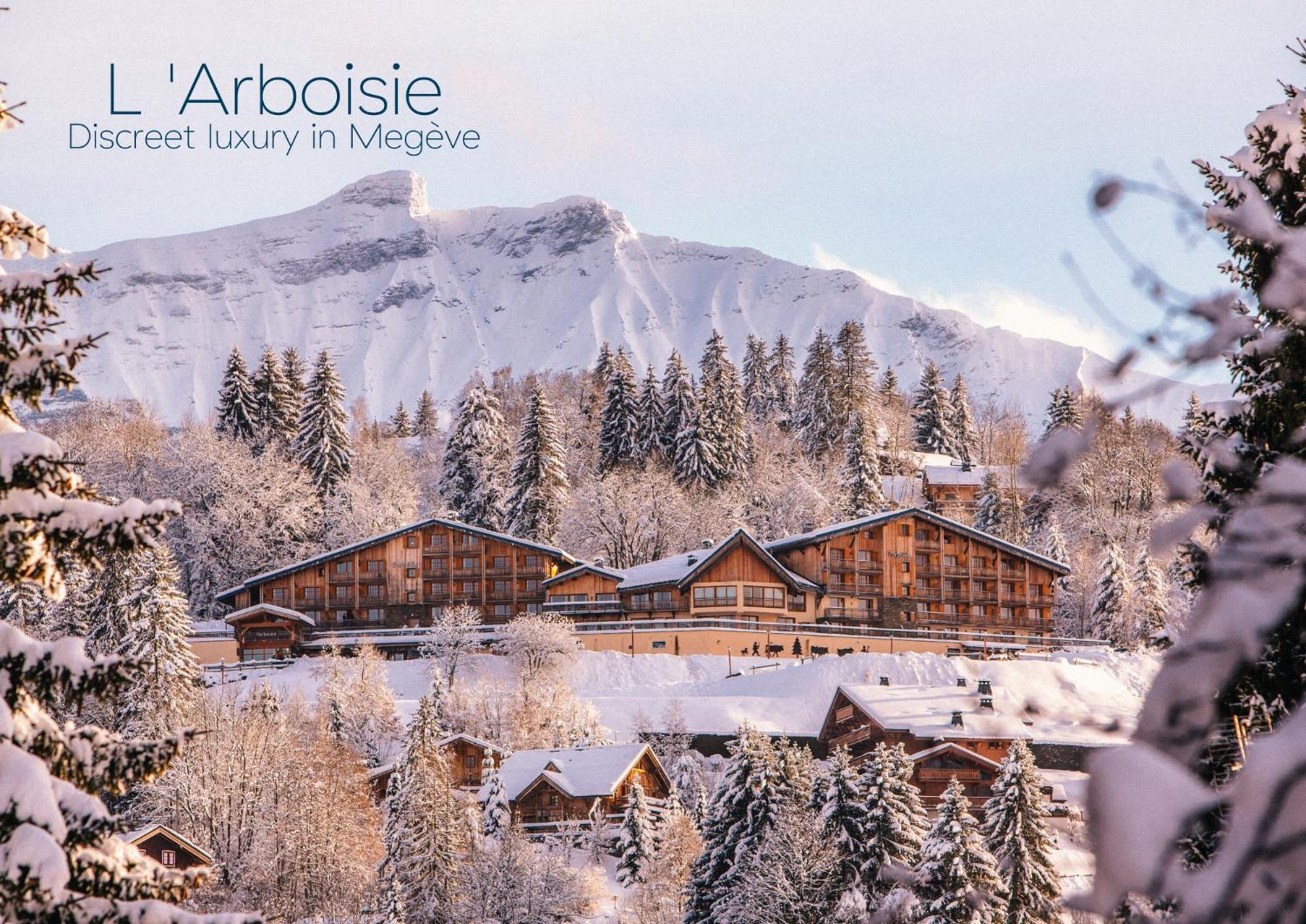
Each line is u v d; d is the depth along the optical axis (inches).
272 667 3508.9
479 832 2122.3
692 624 3580.2
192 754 2025.1
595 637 3651.6
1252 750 80.7
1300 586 86.5
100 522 358.9
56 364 369.7
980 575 3998.5
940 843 1241.4
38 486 362.3
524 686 3048.7
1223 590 88.6
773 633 3617.1
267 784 2043.6
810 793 1694.1
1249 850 76.2
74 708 2217.0
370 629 3836.1
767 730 2851.9
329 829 1969.7
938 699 2404.0
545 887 1984.5
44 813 328.8
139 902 331.3
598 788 2437.3
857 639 3718.0
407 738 2094.0
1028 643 3838.6
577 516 4350.4
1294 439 98.9
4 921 318.3
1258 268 312.7
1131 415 3779.5
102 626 2519.7
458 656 3378.4
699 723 2888.8
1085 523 3944.4
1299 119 245.6
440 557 3932.1
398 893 1740.9
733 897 1625.2
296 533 4242.1
